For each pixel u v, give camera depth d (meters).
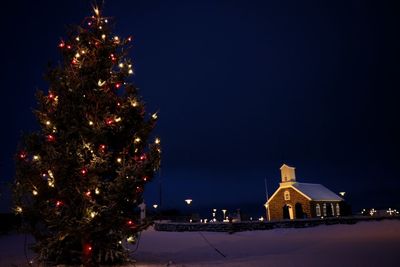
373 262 10.84
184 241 21.81
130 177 10.42
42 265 11.59
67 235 10.44
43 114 10.80
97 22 11.81
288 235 24.67
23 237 25.14
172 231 30.80
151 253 15.95
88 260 10.41
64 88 10.95
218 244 20.06
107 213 10.27
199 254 15.70
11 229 27.55
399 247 14.44
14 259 13.23
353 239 19.22
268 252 15.84
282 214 48.31
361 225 24.97
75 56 11.40
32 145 10.58
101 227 10.30
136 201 11.25
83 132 10.42
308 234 24.16
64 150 10.31
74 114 10.79
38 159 10.22
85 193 9.98
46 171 10.20
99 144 10.77
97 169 10.37
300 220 28.67
